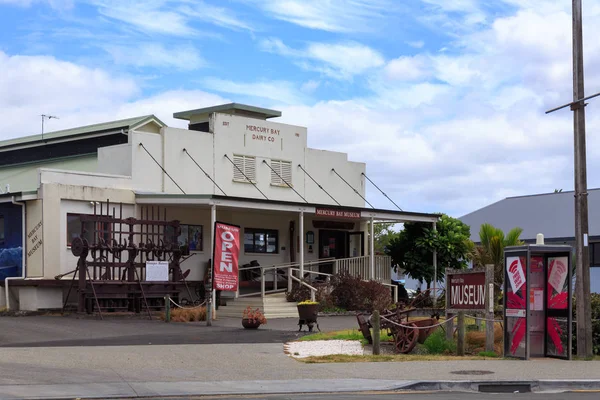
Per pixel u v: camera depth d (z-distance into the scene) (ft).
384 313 74.13
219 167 114.83
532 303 63.77
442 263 126.62
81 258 92.68
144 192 104.68
